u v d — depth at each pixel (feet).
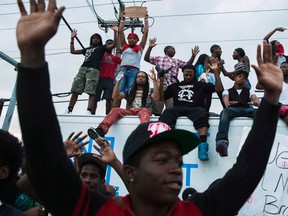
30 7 4.38
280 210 13.60
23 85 4.22
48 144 4.29
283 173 14.08
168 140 4.92
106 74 24.89
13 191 9.35
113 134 16.53
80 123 16.97
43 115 4.25
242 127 15.35
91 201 4.91
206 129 15.51
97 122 16.90
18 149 6.51
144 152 4.86
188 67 18.70
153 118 17.15
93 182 10.02
